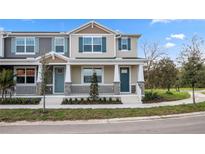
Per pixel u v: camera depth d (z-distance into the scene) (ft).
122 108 54.90
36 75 80.38
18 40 81.51
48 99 68.90
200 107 57.41
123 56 83.66
